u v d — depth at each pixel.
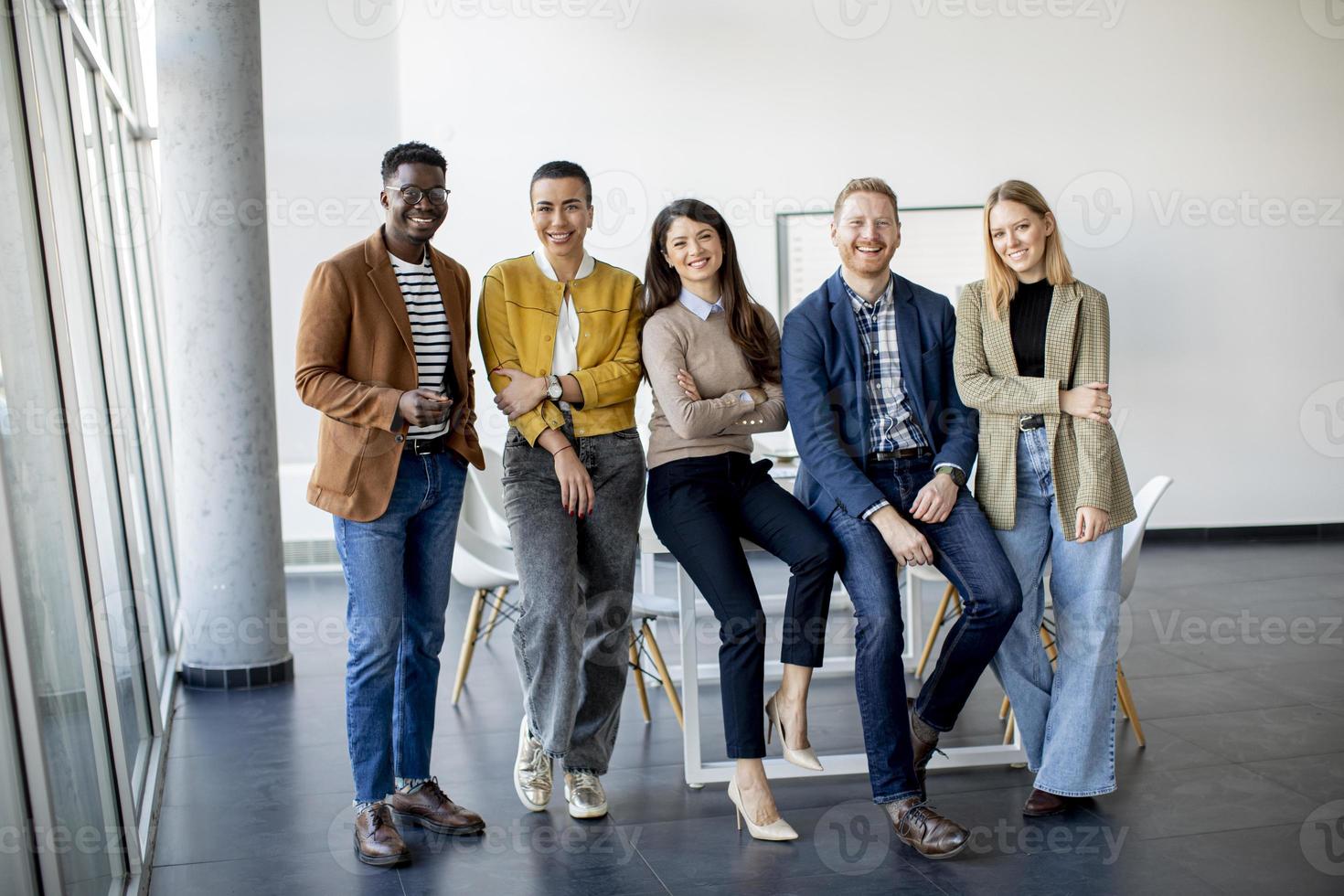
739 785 3.00
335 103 7.21
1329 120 7.58
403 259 2.93
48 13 3.06
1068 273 3.11
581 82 7.34
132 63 5.28
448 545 3.03
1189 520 7.69
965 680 3.01
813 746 3.76
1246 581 6.30
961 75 7.47
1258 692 4.23
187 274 4.64
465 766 3.66
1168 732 3.78
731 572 2.97
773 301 7.50
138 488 4.52
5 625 1.97
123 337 4.37
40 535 2.24
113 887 2.66
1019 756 3.49
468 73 7.29
